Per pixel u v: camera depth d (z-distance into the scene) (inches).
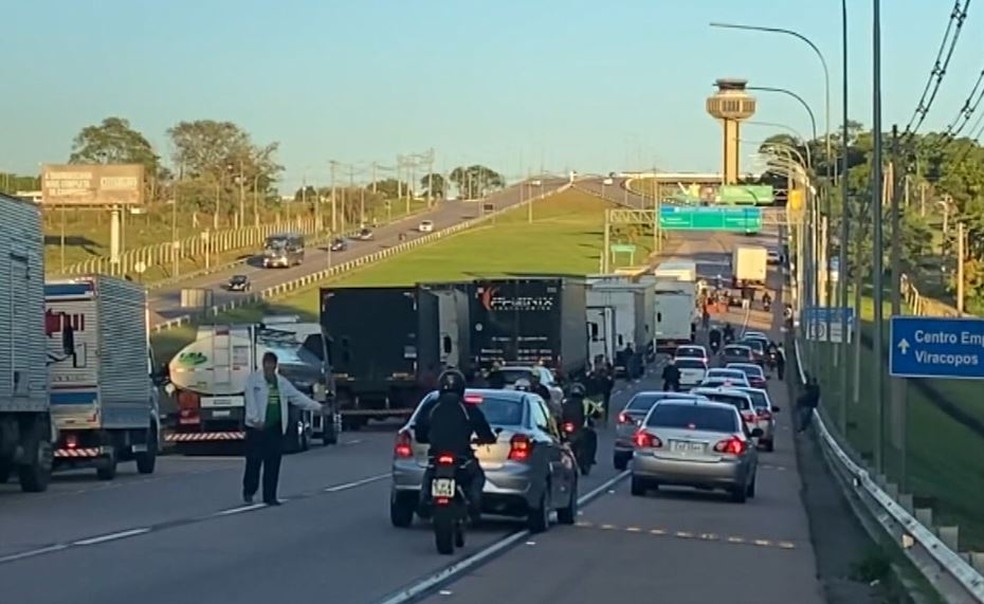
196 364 1590.8
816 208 2908.5
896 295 1491.1
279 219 6840.6
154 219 5536.4
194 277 4446.4
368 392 1955.0
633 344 3120.1
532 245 6220.5
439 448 705.0
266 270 4753.9
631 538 825.5
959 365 932.6
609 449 1777.8
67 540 709.9
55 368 1157.1
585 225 7431.1
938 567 543.8
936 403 2593.5
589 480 1291.8
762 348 3676.2
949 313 3208.7
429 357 1972.2
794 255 4288.9
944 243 3388.3
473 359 2079.2
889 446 1612.9
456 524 713.0
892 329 936.3
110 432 1197.1
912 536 629.3
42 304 1063.6
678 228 4082.2
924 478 1466.5
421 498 712.4
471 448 716.0
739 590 621.6
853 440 1736.0
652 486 1120.2
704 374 2581.2
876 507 846.5
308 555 675.4
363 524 815.1
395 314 1947.6
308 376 1660.9
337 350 1952.5
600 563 700.7
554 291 2066.9
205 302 3063.5
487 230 7145.7
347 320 1955.0
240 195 6289.4
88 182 4205.2
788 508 1079.6
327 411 1711.4
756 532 895.7
